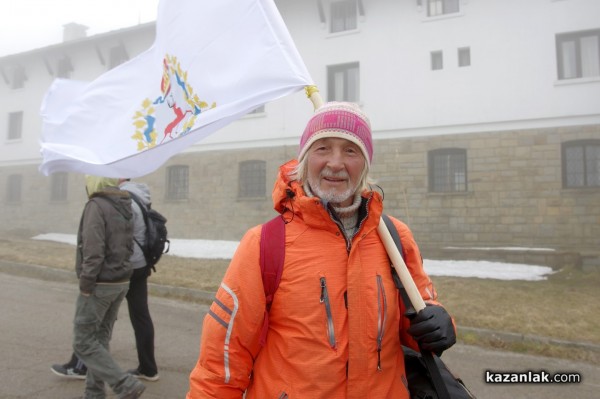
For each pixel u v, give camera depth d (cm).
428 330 141
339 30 1526
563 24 1256
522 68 1285
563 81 1245
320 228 144
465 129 1330
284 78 189
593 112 1217
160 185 1719
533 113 1266
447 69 1359
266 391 139
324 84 1501
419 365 157
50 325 553
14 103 2092
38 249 1196
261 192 1593
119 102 260
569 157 1259
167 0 244
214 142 1650
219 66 212
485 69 1320
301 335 136
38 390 362
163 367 435
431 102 1369
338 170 147
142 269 381
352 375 134
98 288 312
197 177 1662
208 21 221
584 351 540
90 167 249
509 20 1303
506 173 1280
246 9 209
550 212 1230
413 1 1407
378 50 1438
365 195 149
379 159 1410
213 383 142
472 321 635
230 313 142
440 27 1374
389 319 143
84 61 1919
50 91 283
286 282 140
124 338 521
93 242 306
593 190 1196
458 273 1002
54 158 253
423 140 1370
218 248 1380
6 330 522
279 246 143
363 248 149
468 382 448
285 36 195
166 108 237
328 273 139
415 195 1362
